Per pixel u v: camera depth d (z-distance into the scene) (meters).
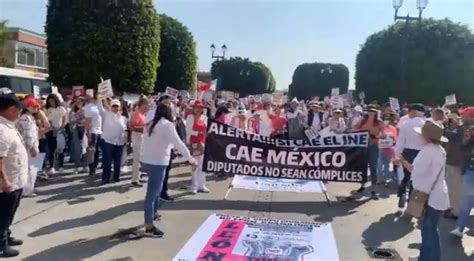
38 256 5.78
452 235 7.10
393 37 35.94
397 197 9.83
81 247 6.15
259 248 6.28
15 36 41.75
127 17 24.22
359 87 38.50
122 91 24.44
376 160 9.72
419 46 35.12
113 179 10.56
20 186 5.70
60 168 11.58
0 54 36.88
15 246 6.10
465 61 34.56
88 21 23.84
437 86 34.88
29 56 43.72
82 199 8.76
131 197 9.03
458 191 8.20
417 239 6.98
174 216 7.81
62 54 23.88
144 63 24.88
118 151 10.41
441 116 8.53
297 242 6.61
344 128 12.75
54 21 23.95
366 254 6.27
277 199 9.38
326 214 8.34
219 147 9.64
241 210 8.40
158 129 6.55
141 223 7.29
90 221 7.35
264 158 9.61
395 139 11.48
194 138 9.60
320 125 16.27
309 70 57.88
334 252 6.27
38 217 7.46
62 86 24.11
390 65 35.84
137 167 10.06
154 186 6.66
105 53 23.94
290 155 9.57
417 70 34.91
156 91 34.41
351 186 10.97
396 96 35.47
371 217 8.20
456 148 8.13
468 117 8.05
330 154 9.54
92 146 11.02
